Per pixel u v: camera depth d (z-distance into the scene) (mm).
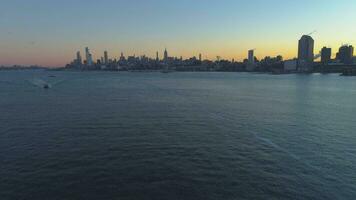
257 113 73250
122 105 86188
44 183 29328
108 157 37000
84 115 67438
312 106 86875
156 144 43031
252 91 143375
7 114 68875
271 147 42125
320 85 190250
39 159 36094
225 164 34875
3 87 161500
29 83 195125
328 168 33938
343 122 61312
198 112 74000
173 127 55156
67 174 31484
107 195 27047
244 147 42000
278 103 94188
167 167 33688
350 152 40000
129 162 35219
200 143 43906
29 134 48719
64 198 26438
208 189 28250
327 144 43938
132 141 44562
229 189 28297
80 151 39344
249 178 30844
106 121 60312
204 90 149375
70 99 101875
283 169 33500
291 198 26703
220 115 69688
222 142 44656
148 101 97438
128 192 27609
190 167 33750
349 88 162500
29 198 26359
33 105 85125
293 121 62344
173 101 98312
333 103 94312
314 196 27125
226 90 149375
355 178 31172
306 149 41250
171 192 27641
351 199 26719
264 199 26438
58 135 48062
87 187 28531
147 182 29703
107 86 174500
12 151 39281
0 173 31641
